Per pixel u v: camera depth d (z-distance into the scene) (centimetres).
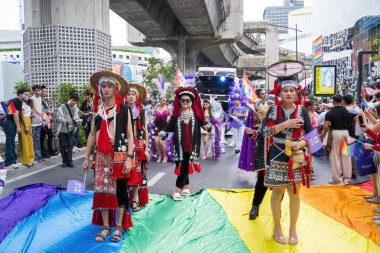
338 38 4150
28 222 473
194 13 3206
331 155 700
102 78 416
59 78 1445
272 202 415
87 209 524
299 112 398
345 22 3897
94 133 437
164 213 506
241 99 1125
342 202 555
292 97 391
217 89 2217
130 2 2873
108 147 409
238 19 4228
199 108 586
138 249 396
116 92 423
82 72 1477
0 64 2559
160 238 425
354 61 3406
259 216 493
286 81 395
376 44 2894
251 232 441
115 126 414
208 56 5669
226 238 424
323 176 795
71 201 559
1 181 462
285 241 412
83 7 1470
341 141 682
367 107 658
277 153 395
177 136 574
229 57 6044
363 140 561
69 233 438
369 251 395
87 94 968
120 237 418
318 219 486
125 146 418
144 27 3834
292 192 402
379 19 2838
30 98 909
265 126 409
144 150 520
